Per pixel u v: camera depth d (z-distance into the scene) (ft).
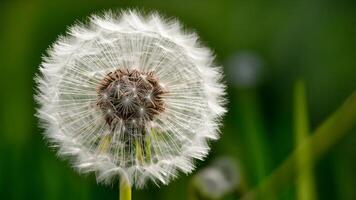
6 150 1.39
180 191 1.46
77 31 1.04
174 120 1.03
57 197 1.35
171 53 1.05
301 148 1.30
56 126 1.01
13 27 1.84
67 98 1.02
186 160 1.01
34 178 1.37
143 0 1.86
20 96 1.71
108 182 0.98
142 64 1.04
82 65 1.03
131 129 1.02
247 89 1.53
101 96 1.03
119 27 1.04
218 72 1.05
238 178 1.32
